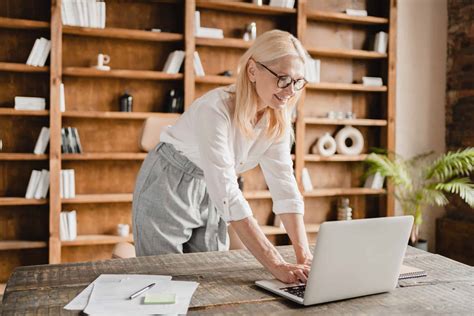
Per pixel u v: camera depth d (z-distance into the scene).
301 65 1.69
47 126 4.04
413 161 4.86
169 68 4.11
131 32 4.00
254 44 1.72
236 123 1.76
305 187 4.55
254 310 1.37
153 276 1.65
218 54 4.46
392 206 4.75
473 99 4.61
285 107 1.87
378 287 1.52
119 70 3.98
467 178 4.41
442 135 4.93
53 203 3.82
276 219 4.52
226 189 1.69
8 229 4.00
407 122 4.90
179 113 4.19
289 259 1.92
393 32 4.71
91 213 4.18
